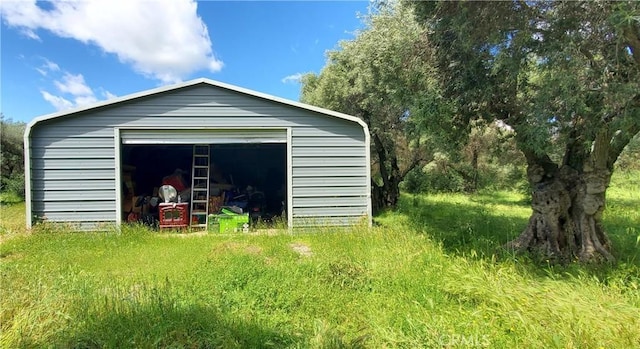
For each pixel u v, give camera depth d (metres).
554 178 4.95
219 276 3.80
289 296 3.33
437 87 4.91
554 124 3.77
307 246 5.96
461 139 5.48
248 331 2.67
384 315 2.96
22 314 2.74
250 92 7.15
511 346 2.31
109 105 6.84
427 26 4.66
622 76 3.46
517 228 6.73
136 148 11.01
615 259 4.46
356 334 2.70
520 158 10.38
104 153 6.83
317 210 7.31
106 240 6.04
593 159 4.56
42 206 6.66
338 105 11.11
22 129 16.98
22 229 6.91
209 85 7.15
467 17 3.79
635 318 2.56
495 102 4.89
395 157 11.51
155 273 4.14
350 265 4.11
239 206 9.12
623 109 3.31
